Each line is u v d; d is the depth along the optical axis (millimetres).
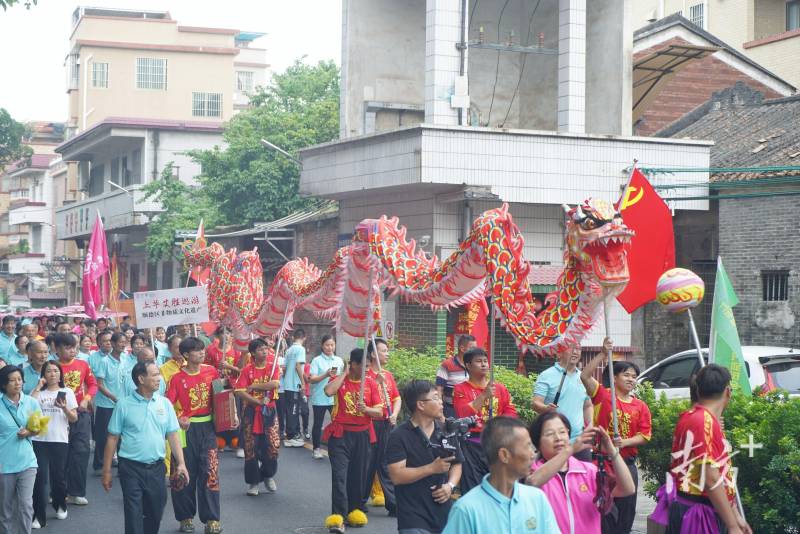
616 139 18500
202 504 10188
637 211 9445
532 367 18688
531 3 21328
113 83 52000
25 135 54469
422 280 8828
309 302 11492
